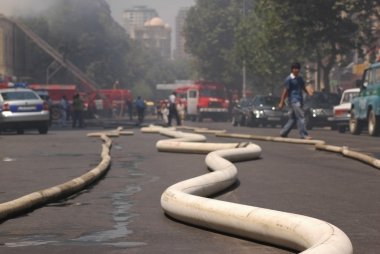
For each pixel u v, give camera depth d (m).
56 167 12.11
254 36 53.19
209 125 42.00
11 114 25.77
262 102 38.00
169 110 37.84
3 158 14.08
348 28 36.19
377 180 9.99
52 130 32.47
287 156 14.20
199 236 6.00
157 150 16.05
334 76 61.16
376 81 23.69
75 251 5.40
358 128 25.86
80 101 38.31
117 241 5.79
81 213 7.23
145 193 8.73
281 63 50.78
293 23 36.16
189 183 7.78
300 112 18.72
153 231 6.23
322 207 7.54
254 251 5.37
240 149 13.08
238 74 74.25
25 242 5.76
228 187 9.14
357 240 5.77
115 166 12.23
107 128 36.09
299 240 5.16
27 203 7.39
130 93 80.81
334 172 11.06
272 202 7.90
